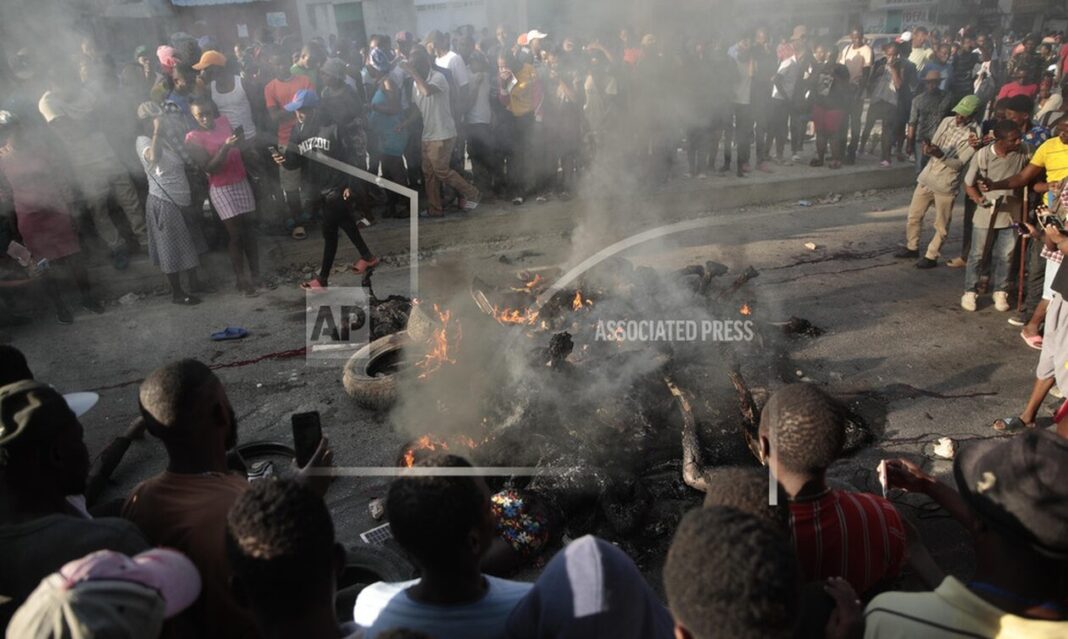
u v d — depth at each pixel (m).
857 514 1.88
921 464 3.84
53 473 1.80
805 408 1.79
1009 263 5.46
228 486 1.88
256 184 7.24
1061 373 3.66
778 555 1.20
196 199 6.34
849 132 10.70
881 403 4.43
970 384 4.62
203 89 6.12
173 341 5.67
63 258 5.93
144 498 1.86
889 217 8.31
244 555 1.40
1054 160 4.61
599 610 1.42
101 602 1.21
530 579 3.06
